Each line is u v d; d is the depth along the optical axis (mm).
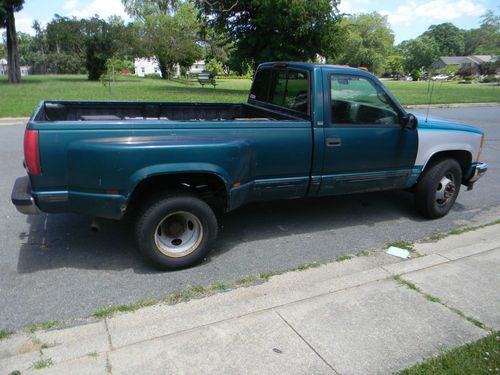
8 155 8164
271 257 4355
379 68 77438
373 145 4781
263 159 4230
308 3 23391
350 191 4934
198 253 4031
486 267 4020
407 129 4953
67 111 4965
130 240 4609
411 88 38531
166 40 49156
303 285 3754
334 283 3695
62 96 19516
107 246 4461
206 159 3734
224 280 3842
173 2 53781
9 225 4914
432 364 2688
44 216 5203
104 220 5121
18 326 3100
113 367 2598
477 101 23875
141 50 48750
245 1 24344
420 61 92625
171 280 3826
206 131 3863
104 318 3205
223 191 4070
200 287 3666
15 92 21844
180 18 50562
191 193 3904
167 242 3951
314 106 4402
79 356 2701
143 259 4199
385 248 4637
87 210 3615
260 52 25375
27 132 3373
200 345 2818
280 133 4238
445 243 4785
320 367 2662
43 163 3410
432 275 3850
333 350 2818
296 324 3082
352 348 2846
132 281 3789
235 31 25953
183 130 3756
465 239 4895
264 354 2754
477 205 6262
